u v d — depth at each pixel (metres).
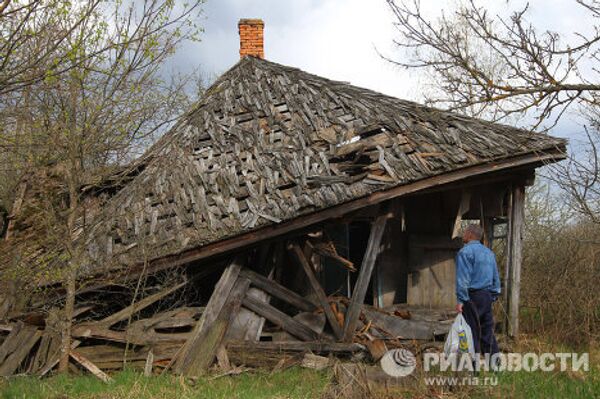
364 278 7.79
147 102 7.80
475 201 9.16
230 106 10.01
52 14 6.66
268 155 8.66
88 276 7.49
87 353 7.29
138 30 7.34
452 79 5.07
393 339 7.87
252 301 7.86
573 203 6.97
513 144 8.23
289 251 8.89
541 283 9.25
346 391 6.05
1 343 7.49
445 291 9.17
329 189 7.72
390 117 8.95
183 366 7.09
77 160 7.47
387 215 7.96
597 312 8.20
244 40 12.75
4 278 7.79
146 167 9.02
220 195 8.16
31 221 8.77
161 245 7.68
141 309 7.91
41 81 6.72
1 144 7.26
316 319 8.05
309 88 10.05
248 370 7.25
